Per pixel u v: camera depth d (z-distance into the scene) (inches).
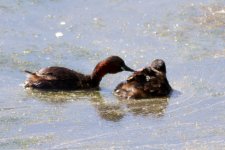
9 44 815.1
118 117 615.2
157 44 818.2
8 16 907.4
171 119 609.9
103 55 788.6
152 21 885.2
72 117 615.2
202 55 775.1
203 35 835.4
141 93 668.1
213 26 858.1
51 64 762.2
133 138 568.4
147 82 675.4
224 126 591.5
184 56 775.1
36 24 887.1
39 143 558.9
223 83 698.8
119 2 952.3
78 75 710.5
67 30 869.8
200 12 896.3
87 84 708.0
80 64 764.0
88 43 826.2
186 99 660.7
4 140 563.8
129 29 867.4
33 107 641.6
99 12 924.6
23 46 809.5
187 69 737.6
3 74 730.8
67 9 937.5
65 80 700.7
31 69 746.2
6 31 860.0
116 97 674.8
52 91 692.1
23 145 554.6
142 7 931.3
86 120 608.1
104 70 709.9
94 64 763.4
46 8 936.9
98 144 556.7
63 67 714.8
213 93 673.0
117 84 717.3
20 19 900.6
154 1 947.3
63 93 687.7
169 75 724.0
